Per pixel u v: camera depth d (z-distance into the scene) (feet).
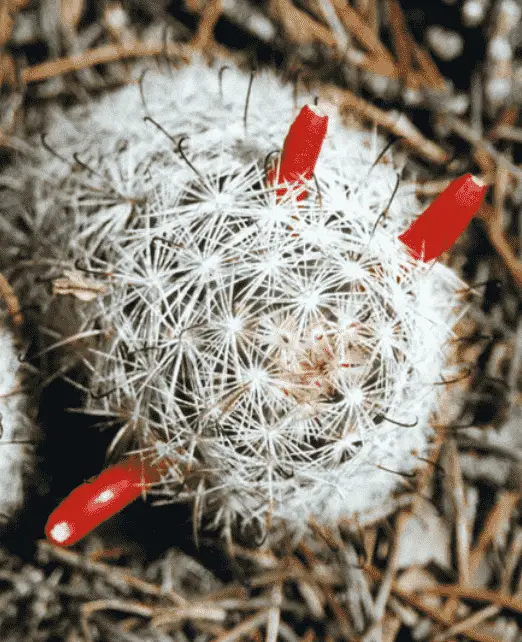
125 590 0.66
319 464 0.54
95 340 0.57
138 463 0.54
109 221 0.57
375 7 0.73
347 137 0.62
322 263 0.53
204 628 0.65
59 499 0.64
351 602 0.66
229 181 0.55
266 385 0.52
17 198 0.65
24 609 0.64
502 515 0.69
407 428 0.57
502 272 0.72
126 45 0.70
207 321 0.52
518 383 0.70
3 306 0.62
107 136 0.61
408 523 0.68
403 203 0.60
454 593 0.67
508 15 0.71
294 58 0.71
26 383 0.61
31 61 0.71
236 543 0.66
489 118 0.73
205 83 0.64
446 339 0.59
